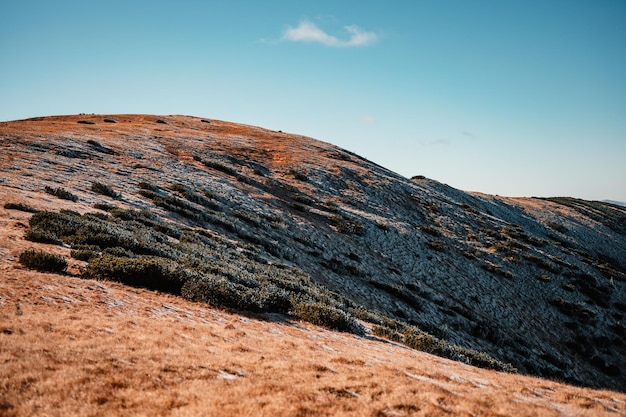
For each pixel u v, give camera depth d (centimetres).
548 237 8969
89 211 2842
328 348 1341
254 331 1409
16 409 668
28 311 1163
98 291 1498
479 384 1105
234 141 8394
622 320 5469
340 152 9781
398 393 880
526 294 5206
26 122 7269
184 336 1191
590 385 3797
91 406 705
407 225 6066
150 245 2206
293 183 6562
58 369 821
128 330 1145
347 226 5197
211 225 3766
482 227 7281
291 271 3256
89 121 8138
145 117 10288
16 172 3409
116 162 4884
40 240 1947
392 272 4519
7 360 820
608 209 13138
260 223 4303
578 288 5822
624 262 8875
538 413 853
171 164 5509
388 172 9294
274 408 745
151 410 714
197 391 805
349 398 844
